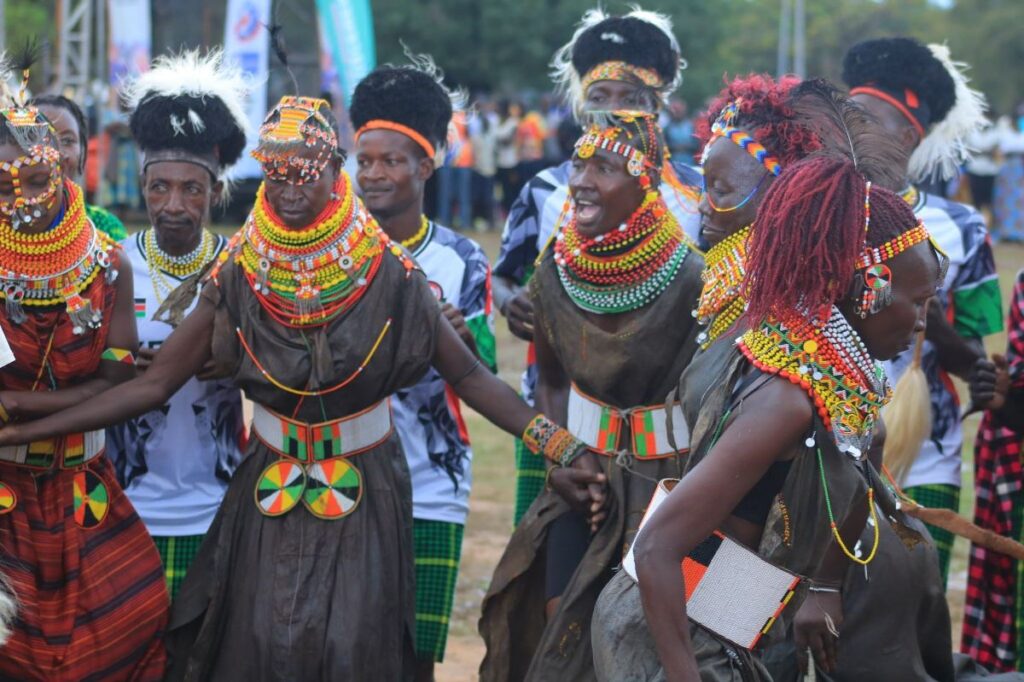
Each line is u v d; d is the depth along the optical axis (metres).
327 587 4.80
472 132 29.11
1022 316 6.02
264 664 4.76
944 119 6.54
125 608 5.00
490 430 13.02
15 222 4.71
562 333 5.22
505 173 29.73
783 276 3.72
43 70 23.98
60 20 23.84
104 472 5.13
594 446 5.18
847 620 4.73
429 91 6.18
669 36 6.39
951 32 66.31
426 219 6.40
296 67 23.12
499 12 41.47
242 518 4.98
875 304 3.74
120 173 25.56
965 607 6.52
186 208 5.75
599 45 6.30
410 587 5.04
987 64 65.06
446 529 6.21
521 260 6.82
